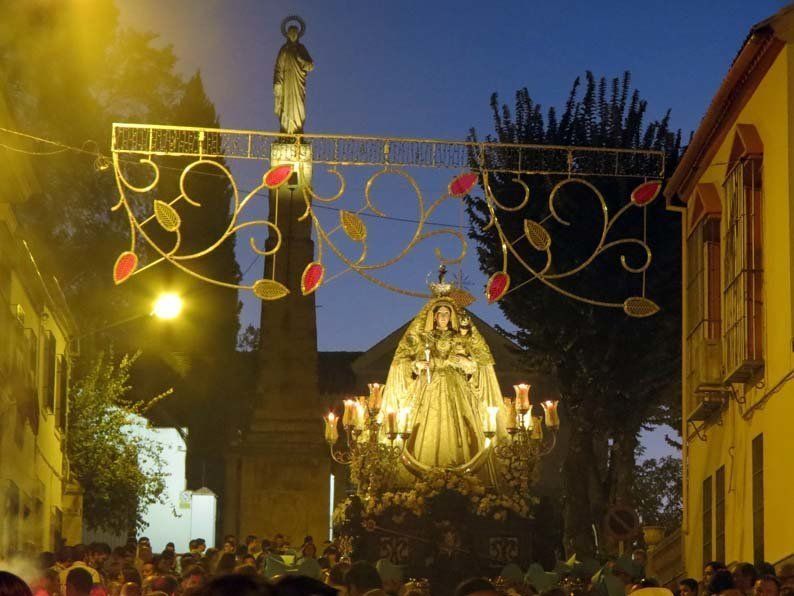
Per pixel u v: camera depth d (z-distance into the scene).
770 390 18.09
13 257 24.30
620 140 31.06
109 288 47.12
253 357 55.16
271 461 32.97
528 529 26.75
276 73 32.62
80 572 11.50
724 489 20.84
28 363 25.84
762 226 18.67
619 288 30.92
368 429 27.48
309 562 17.39
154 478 37.75
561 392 32.19
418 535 26.42
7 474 23.91
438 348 28.30
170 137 19.66
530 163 30.95
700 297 21.23
